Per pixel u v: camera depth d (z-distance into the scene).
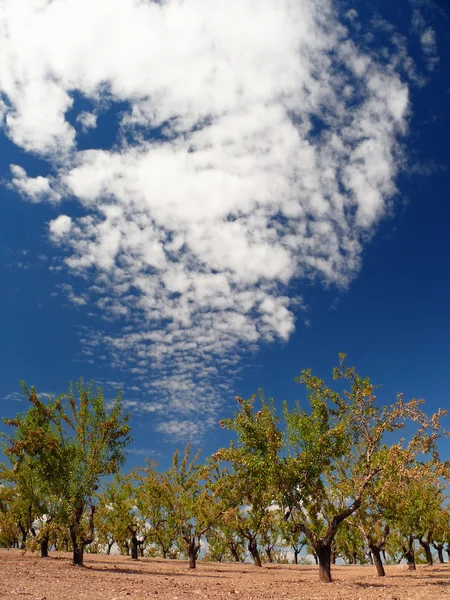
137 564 34.41
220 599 15.06
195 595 15.98
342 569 41.50
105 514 40.38
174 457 36.41
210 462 34.81
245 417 25.55
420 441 22.25
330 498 26.58
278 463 24.59
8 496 33.69
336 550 58.22
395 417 23.47
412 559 36.25
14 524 39.12
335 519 24.41
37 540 26.06
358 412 24.94
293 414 26.47
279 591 18.56
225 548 51.09
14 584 15.99
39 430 27.33
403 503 26.73
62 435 28.03
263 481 25.16
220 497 34.56
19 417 29.05
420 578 25.88
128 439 28.58
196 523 34.53
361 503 26.17
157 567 33.06
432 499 35.03
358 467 26.00
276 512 26.31
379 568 28.89
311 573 33.16
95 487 27.31
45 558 30.59
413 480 22.89
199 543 34.75
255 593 17.50
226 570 34.19
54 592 14.36
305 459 24.81
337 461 27.19
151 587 18.08
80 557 27.03
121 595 14.53
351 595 16.97
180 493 35.47
